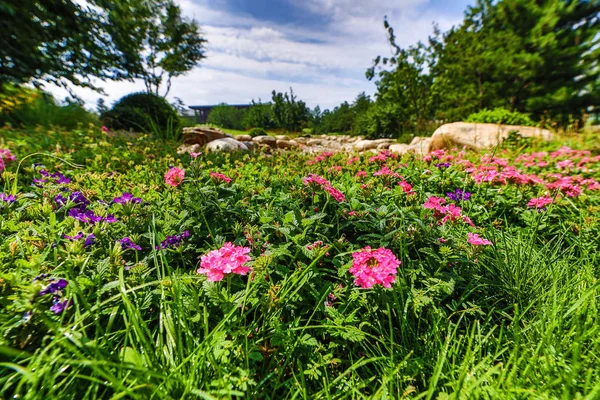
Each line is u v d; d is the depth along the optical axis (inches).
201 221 77.4
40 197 84.0
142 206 81.2
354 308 57.1
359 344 52.5
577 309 52.2
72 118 346.3
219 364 42.0
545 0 701.3
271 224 71.7
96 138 215.2
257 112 1539.1
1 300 41.9
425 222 78.0
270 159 185.9
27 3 294.8
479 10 810.8
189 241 71.3
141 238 67.4
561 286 65.7
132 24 437.1
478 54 753.0
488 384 42.2
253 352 44.1
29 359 36.0
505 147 259.0
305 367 47.7
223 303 47.8
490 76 769.6
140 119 400.5
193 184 86.5
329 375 47.9
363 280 51.8
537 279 67.7
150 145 207.3
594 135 262.1
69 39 350.9
